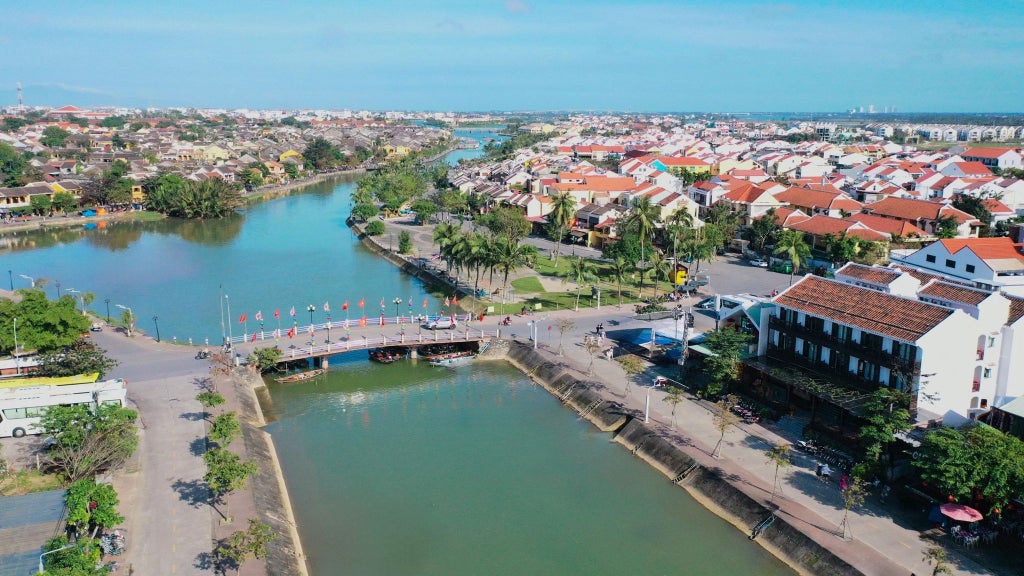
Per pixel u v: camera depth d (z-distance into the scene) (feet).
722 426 227.40
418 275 502.38
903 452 209.26
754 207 593.83
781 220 556.10
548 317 387.14
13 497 183.11
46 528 168.86
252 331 370.94
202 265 535.60
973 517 178.70
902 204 556.51
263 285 476.13
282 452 248.52
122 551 174.50
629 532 200.34
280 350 319.27
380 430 267.39
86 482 183.32
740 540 195.62
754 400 269.03
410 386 313.32
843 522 184.24
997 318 235.40
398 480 229.04
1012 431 225.97
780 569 182.91
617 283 460.96
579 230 601.62
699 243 465.47
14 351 298.15
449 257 463.83
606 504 214.90
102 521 175.01
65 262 542.16
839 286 264.72
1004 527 183.21
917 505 199.62
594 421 272.72
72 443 208.23
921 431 212.84
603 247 540.11
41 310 298.76
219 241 634.43
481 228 649.20
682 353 297.94
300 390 308.60
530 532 200.23
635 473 233.76
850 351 239.50
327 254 582.35
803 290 271.69
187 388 280.31
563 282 464.24
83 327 305.12
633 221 504.02
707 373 286.25
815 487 210.18
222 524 188.03
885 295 246.68
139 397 270.05
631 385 293.64
